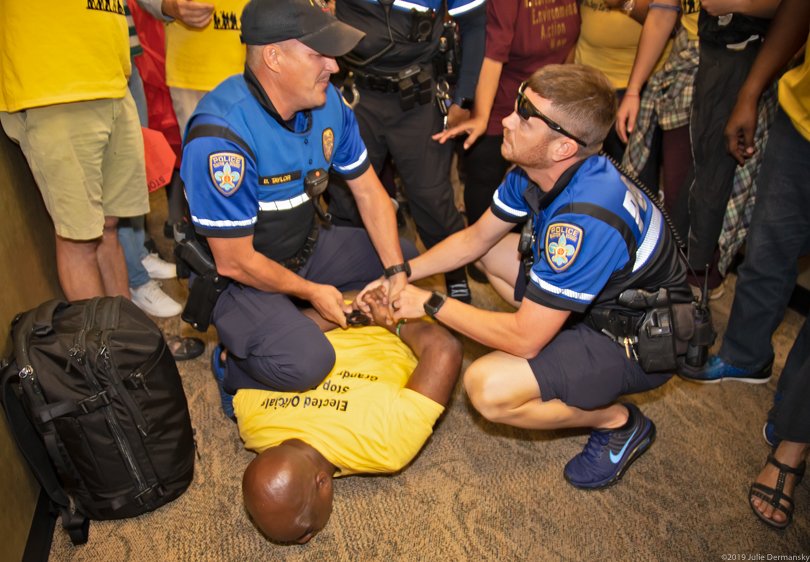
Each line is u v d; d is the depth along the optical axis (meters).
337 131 1.65
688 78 2.10
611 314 1.53
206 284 1.65
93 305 1.52
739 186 2.06
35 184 1.95
